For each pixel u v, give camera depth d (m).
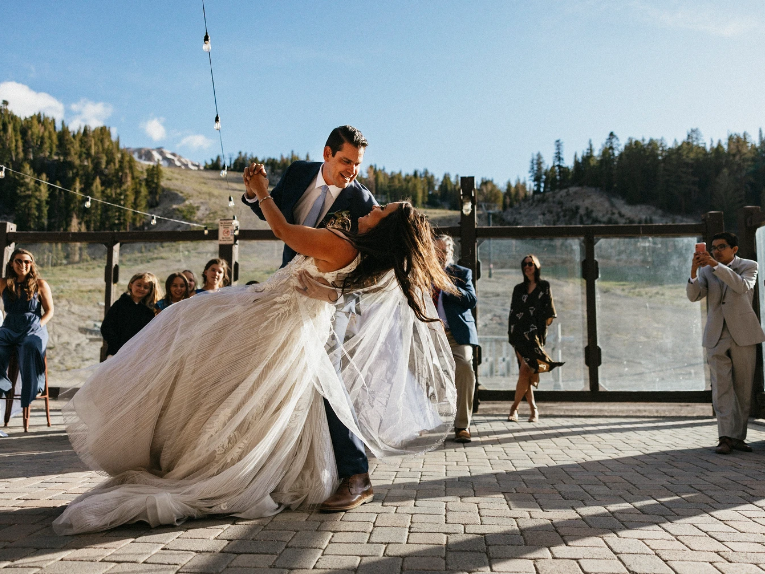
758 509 2.97
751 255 7.31
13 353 6.54
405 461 4.50
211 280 5.82
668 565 2.12
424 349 3.42
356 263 2.90
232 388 2.86
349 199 3.32
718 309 5.16
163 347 2.90
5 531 2.54
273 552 2.25
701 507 3.02
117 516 2.56
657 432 6.27
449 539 2.44
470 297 5.59
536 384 7.29
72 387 3.01
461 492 3.38
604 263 8.19
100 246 9.05
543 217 160.88
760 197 150.62
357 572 2.04
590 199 165.12
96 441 2.86
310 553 2.24
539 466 4.27
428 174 195.12
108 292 8.75
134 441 2.86
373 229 2.92
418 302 3.04
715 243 5.41
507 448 5.16
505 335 8.27
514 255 8.34
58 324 8.95
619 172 165.75
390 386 3.30
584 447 5.22
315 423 3.05
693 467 4.23
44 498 3.21
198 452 2.82
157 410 2.86
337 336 3.18
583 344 8.14
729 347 5.07
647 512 2.91
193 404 2.86
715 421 7.30
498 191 182.75
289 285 2.95
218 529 2.57
